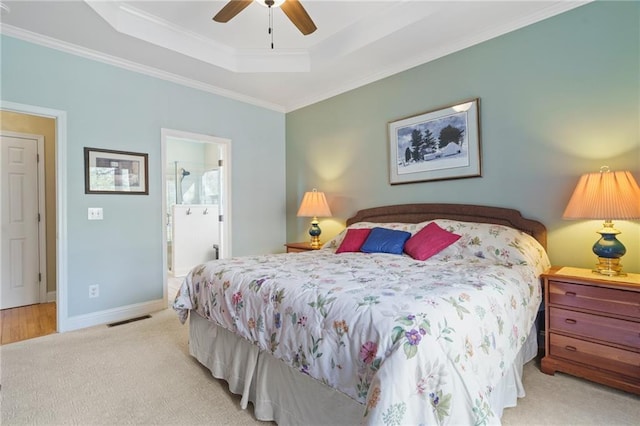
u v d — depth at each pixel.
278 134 4.59
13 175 3.61
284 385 1.51
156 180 3.40
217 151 6.36
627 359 1.74
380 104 3.49
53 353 2.35
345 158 3.87
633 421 1.55
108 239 3.07
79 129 2.90
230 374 1.86
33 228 3.72
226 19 2.22
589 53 2.24
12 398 1.78
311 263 2.18
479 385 1.10
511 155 2.60
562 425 1.52
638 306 1.71
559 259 2.38
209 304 1.99
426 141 3.09
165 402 1.75
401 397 0.97
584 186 1.98
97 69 3.00
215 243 5.87
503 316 1.46
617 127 2.14
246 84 3.79
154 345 2.50
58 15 2.40
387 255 2.56
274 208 4.54
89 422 1.58
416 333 1.06
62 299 2.81
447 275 1.72
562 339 1.96
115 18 2.59
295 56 3.44
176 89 3.55
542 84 2.44
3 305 3.52
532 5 2.36
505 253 2.20
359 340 1.16
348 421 1.23
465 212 2.82
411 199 3.24
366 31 2.89
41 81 2.70
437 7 2.41
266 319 1.56
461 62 2.87
